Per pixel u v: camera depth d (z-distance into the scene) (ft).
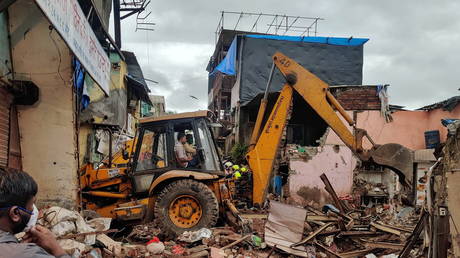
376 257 17.48
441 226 11.25
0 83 14.93
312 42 58.29
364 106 45.42
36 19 17.02
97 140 37.81
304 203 41.68
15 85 15.98
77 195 17.48
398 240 19.27
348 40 58.80
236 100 58.75
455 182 10.74
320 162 42.52
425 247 13.44
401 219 27.25
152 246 16.17
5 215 4.78
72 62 17.35
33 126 17.11
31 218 5.36
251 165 24.58
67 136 17.30
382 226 20.90
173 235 19.49
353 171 42.37
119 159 27.99
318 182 42.16
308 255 17.20
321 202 41.75
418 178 32.48
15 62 16.89
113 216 21.59
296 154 42.73
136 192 21.91
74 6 13.07
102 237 15.80
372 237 20.04
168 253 16.12
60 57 17.21
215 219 19.86
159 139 22.52
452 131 10.93
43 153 17.17
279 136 24.23
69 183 17.28
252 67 56.13
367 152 20.90
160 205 19.86
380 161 20.38
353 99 45.47
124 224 20.75
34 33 17.04
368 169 42.39
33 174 17.10
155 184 20.66
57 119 17.25
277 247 17.60
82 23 14.47
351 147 21.54
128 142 29.17
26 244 4.79
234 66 56.24
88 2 22.97
